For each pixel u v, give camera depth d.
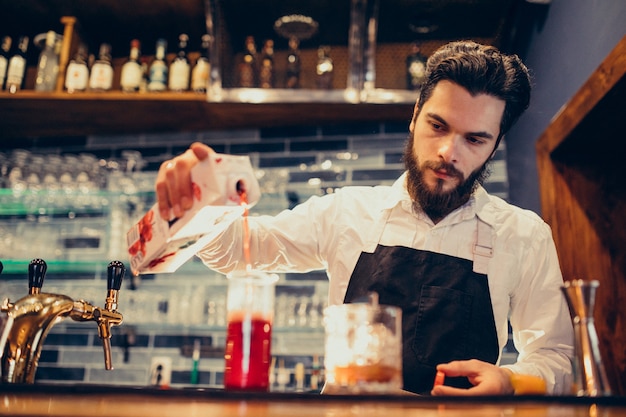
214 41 3.10
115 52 3.61
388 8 3.03
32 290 1.24
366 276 1.72
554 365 1.45
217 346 3.29
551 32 2.66
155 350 3.32
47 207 3.37
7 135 3.62
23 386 0.84
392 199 1.81
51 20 3.40
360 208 1.84
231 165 1.06
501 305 1.68
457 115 1.58
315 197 1.90
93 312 1.21
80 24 3.41
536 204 2.77
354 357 0.90
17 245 3.29
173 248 1.16
